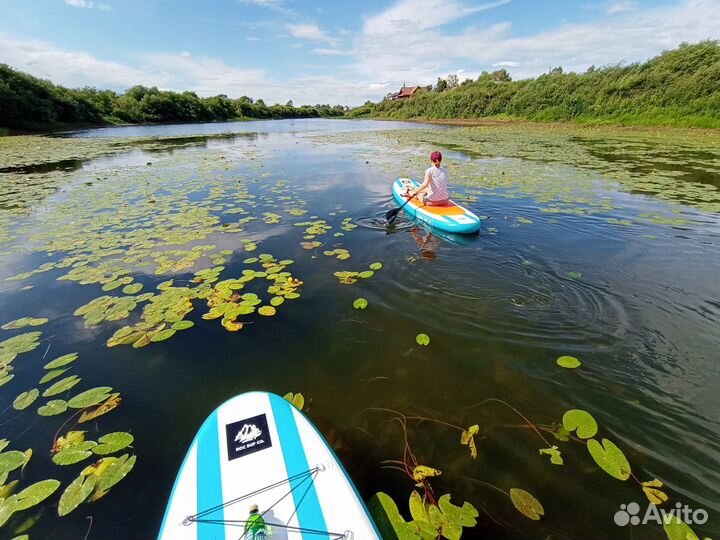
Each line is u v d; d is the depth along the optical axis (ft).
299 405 5.93
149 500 4.62
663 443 5.20
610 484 4.66
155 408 6.01
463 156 30.76
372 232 13.50
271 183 21.71
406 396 6.15
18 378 6.61
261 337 7.69
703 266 10.30
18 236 13.30
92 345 7.48
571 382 6.36
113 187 21.09
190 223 14.38
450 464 4.98
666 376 6.43
